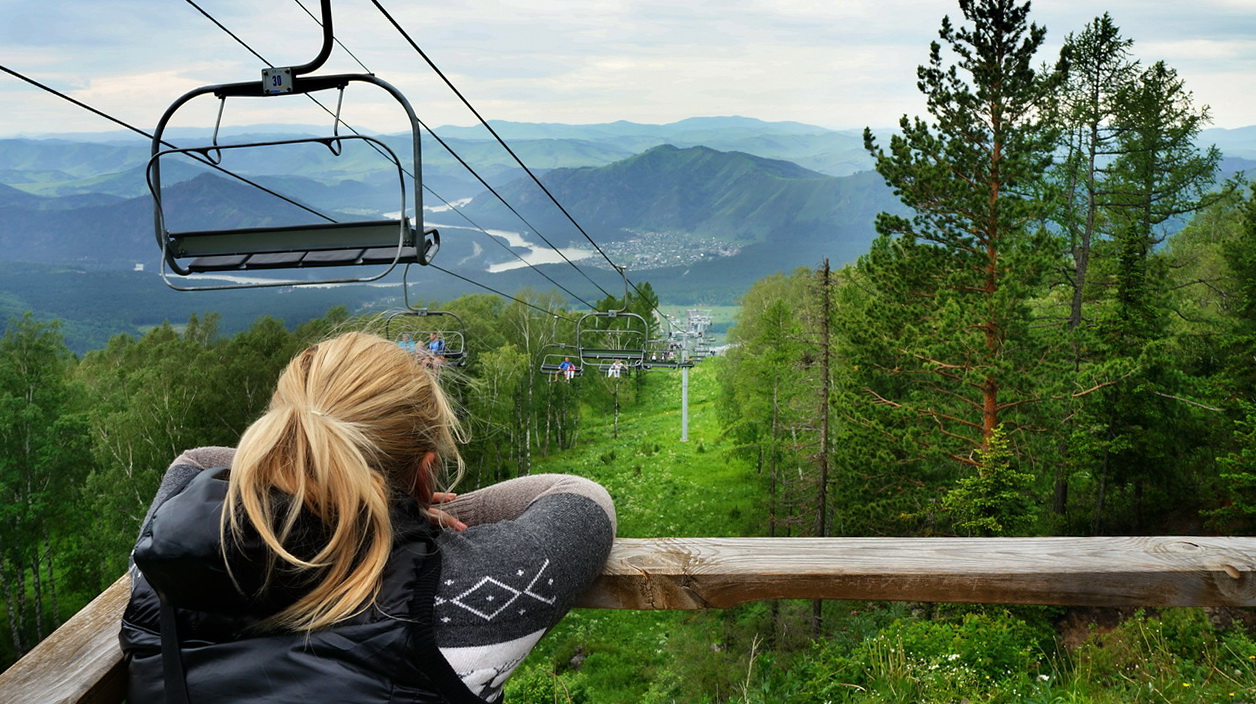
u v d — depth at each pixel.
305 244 2.84
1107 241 29.91
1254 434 21.44
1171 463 25.58
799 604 26.30
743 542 1.69
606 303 70.25
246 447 0.98
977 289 18.12
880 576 1.58
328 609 0.95
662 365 28.64
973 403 18.41
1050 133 17.58
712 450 56.78
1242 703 3.21
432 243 2.91
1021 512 17.70
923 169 17.59
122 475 35.72
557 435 64.62
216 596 0.94
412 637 0.98
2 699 1.22
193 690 0.97
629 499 47.78
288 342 37.84
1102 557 1.65
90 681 1.27
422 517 1.11
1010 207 17.36
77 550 38.59
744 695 3.47
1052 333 19.45
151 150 2.84
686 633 27.44
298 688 0.96
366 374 1.07
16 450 36.66
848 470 22.83
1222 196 29.66
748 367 39.75
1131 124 27.34
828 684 4.05
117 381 49.69
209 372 37.38
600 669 26.67
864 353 19.88
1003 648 6.78
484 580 1.05
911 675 4.20
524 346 62.28
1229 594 1.63
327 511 0.95
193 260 2.84
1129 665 4.39
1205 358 28.91
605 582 1.59
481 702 1.07
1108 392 23.83
